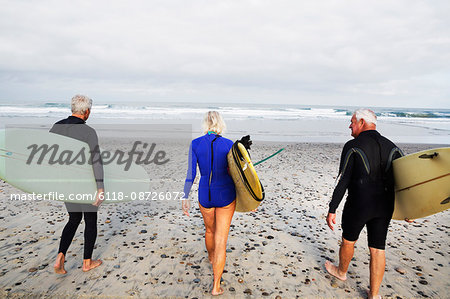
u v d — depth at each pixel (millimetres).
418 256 3490
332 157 10445
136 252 3467
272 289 2801
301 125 21203
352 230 2631
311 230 4270
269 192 6137
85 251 2959
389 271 3145
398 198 2711
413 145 13211
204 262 3277
